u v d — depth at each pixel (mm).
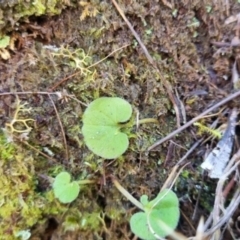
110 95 78
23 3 73
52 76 76
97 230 78
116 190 78
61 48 77
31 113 75
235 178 77
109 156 72
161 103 80
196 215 80
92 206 79
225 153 78
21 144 74
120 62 79
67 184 73
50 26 78
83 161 77
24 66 76
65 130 77
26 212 74
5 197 73
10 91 75
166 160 80
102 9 77
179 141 81
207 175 80
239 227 78
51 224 79
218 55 83
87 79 77
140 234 69
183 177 81
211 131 80
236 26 82
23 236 75
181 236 69
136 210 78
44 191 76
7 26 75
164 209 71
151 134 79
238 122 79
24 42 77
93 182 77
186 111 82
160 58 81
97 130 73
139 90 79
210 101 82
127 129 77
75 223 77
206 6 82
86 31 78
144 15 79
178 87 82
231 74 83
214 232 73
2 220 73
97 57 78
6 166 73
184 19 82
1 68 76
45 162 77
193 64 83
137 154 78
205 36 84
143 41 80
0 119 74
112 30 78
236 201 73
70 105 77
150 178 79
